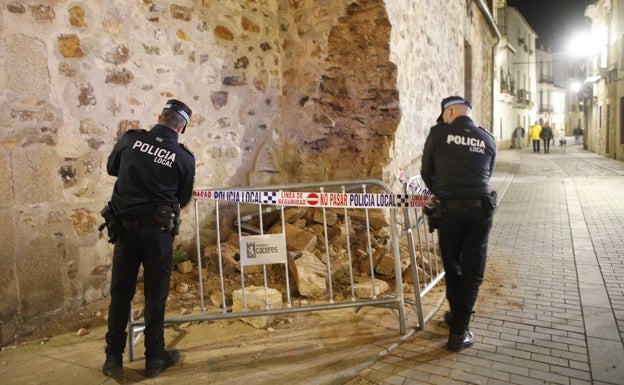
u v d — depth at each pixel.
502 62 28.08
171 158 3.01
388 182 5.98
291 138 6.27
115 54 4.32
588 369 3.03
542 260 5.39
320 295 4.37
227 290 4.48
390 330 3.70
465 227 3.34
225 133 5.48
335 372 3.07
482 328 3.69
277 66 6.17
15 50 3.54
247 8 5.70
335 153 6.13
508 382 2.91
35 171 3.69
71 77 3.96
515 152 25.38
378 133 6.00
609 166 15.71
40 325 3.74
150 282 3.03
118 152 3.05
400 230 6.15
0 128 3.45
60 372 3.14
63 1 3.88
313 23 6.03
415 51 7.09
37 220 3.71
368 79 5.95
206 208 5.25
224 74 5.45
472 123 3.49
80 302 4.07
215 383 2.98
